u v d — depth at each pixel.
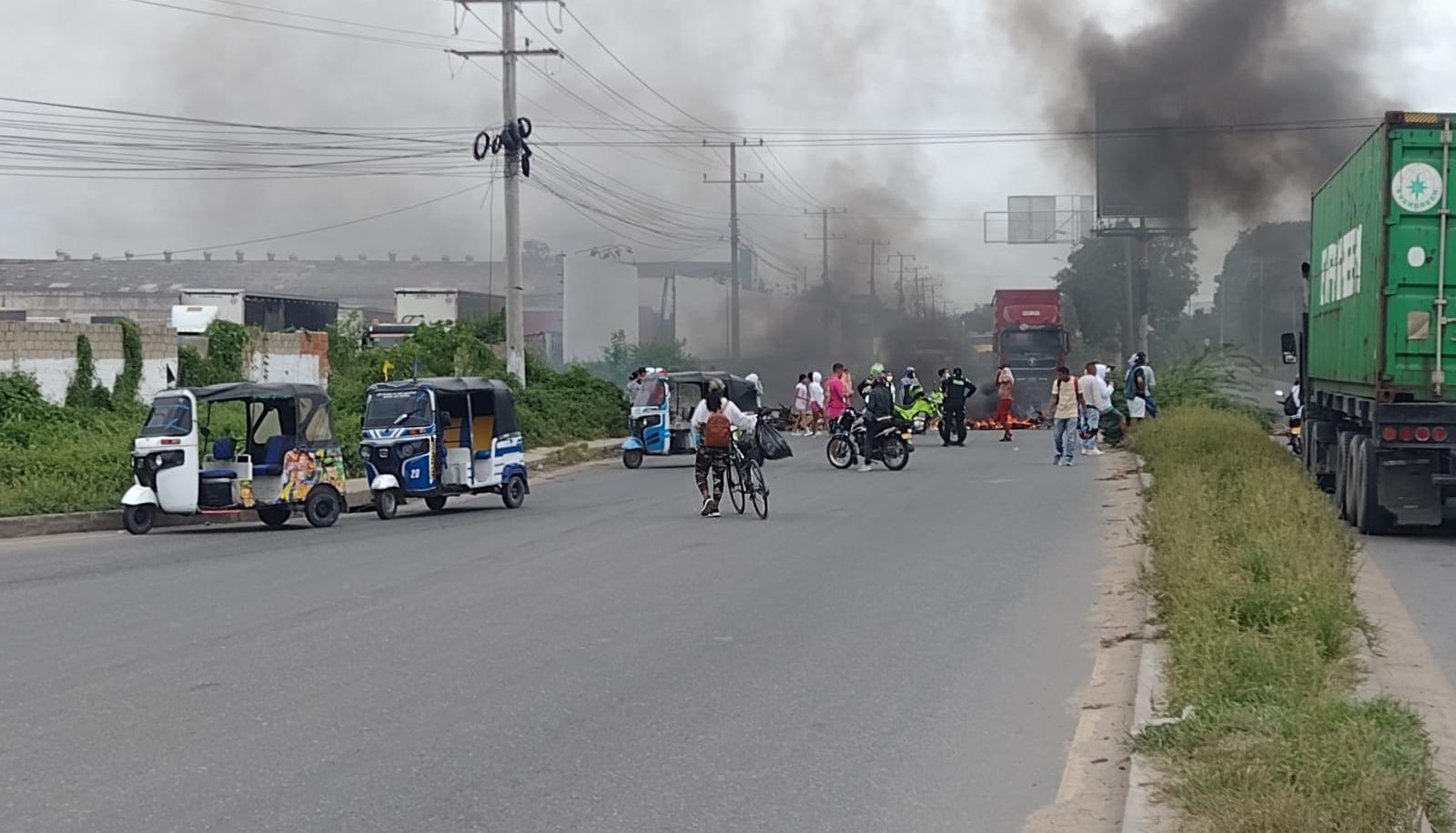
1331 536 13.27
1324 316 21.22
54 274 90.88
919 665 9.69
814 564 14.69
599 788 6.82
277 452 19.78
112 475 21.70
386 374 34.69
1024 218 67.19
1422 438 16.36
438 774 7.05
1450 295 16.31
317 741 7.69
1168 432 28.27
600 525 18.97
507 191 35.47
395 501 21.33
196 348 33.66
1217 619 9.22
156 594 13.02
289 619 11.56
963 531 17.53
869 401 27.89
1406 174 16.31
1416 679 8.99
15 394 26.59
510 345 35.81
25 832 6.12
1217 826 5.62
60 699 8.66
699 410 19.94
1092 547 15.89
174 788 6.79
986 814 6.46
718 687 9.00
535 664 9.73
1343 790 5.72
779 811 6.48
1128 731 7.71
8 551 16.94
